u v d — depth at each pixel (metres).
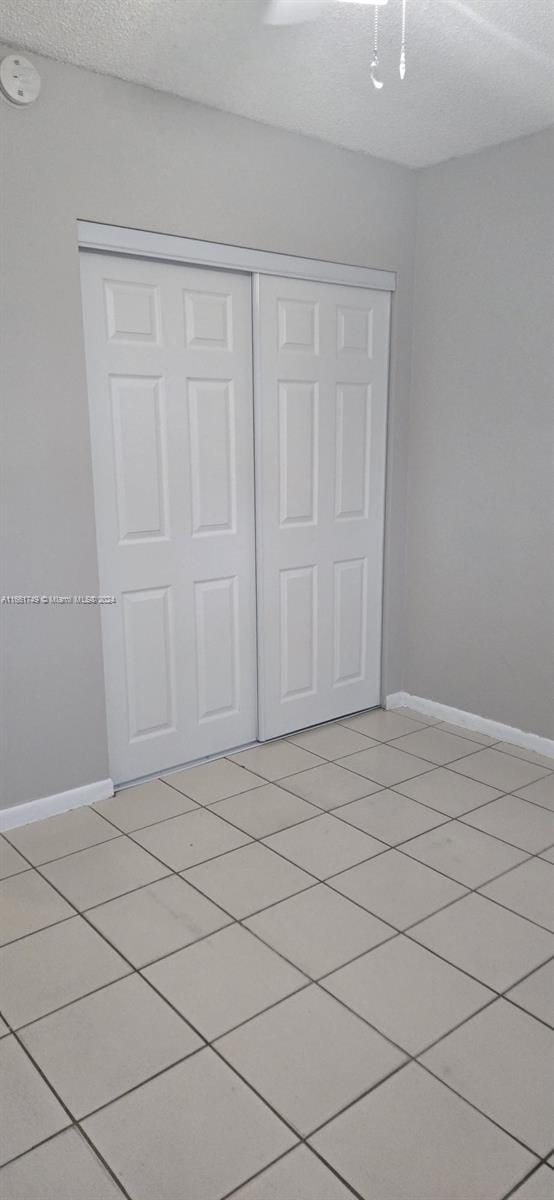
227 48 2.21
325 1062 1.65
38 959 1.96
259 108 2.64
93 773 2.77
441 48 2.21
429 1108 1.54
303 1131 1.49
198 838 2.54
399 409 3.48
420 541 3.58
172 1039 1.71
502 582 3.27
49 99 2.28
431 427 3.44
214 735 3.17
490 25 2.09
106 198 2.44
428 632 3.62
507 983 1.88
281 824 2.63
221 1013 1.78
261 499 3.07
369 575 3.57
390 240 3.27
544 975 1.91
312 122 2.76
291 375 3.07
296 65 2.32
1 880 2.30
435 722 3.59
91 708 2.72
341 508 3.38
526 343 3.04
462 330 3.25
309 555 3.30
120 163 2.45
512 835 2.55
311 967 1.93
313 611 3.38
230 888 2.26
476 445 3.28
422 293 3.38
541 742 3.21
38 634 2.55
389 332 3.40
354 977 1.90
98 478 2.65
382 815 2.69
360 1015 1.78
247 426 3.02
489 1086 1.59
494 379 3.17
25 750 2.59
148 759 2.98
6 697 2.52
